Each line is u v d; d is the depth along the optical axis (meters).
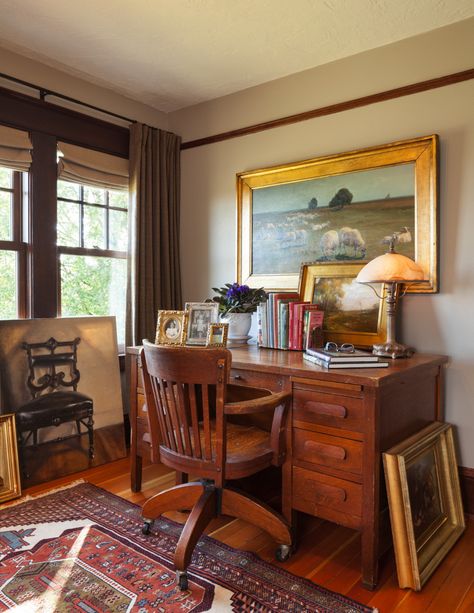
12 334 2.54
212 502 1.83
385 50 2.50
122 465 2.81
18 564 1.75
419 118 2.39
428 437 1.99
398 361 2.08
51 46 2.55
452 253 2.30
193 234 3.36
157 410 1.90
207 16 2.25
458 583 1.69
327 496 1.78
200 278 3.33
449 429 2.17
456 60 2.29
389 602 1.58
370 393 1.66
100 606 1.53
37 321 2.65
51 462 2.58
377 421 1.67
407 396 1.95
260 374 2.01
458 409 2.29
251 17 2.26
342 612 1.52
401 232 2.42
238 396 2.56
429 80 2.36
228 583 1.67
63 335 2.74
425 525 1.90
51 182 2.77
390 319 2.24
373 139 2.54
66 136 2.84
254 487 2.54
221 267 3.21
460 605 1.57
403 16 2.23
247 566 1.78
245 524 2.12
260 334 2.57
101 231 3.12
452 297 2.30
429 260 2.33
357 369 1.85
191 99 3.24
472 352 2.25
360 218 2.56
